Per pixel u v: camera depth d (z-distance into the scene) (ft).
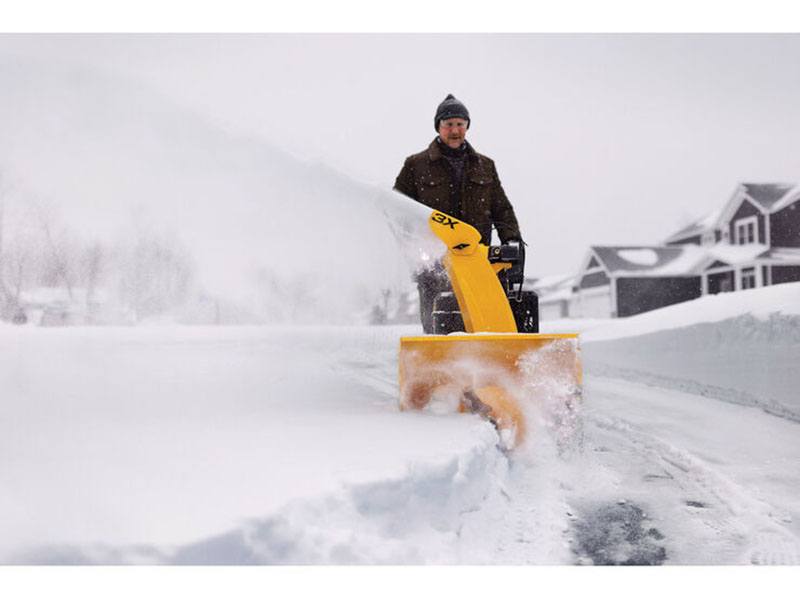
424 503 8.55
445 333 14.24
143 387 16.10
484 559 8.56
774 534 9.61
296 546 6.81
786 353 24.30
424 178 16.66
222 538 6.27
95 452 8.98
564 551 8.95
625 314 122.31
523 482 11.46
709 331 28.91
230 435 10.24
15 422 11.14
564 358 12.46
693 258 124.06
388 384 19.81
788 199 103.50
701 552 8.98
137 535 6.22
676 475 12.29
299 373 21.15
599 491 11.35
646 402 20.11
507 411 11.98
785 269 102.42
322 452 9.12
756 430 16.12
